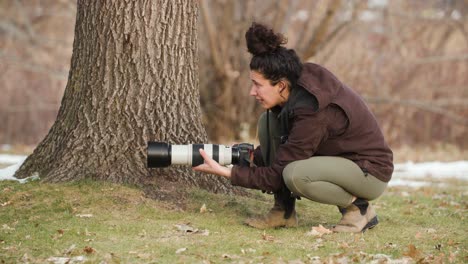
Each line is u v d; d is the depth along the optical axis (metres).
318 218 7.04
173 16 7.14
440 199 9.19
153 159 5.84
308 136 5.70
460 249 5.89
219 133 19.27
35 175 7.24
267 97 5.82
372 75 21.84
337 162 5.86
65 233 5.79
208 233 5.95
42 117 25.09
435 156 17.16
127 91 7.05
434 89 22.59
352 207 6.25
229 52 19.00
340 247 5.67
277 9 19.75
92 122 7.09
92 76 7.12
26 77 24.92
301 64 5.79
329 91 5.71
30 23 25.77
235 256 5.32
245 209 6.85
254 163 6.46
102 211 6.42
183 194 6.93
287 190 6.22
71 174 7.00
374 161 5.93
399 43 21.81
